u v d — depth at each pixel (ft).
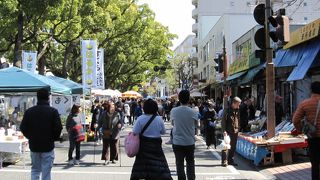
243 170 41.16
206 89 181.16
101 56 112.27
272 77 44.42
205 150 58.49
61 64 136.67
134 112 125.29
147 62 186.80
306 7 143.02
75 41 109.09
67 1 85.92
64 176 38.40
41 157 27.99
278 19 38.29
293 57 58.95
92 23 94.89
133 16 142.20
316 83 28.07
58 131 27.91
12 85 51.47
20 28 77.46
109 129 45.85
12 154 44.73
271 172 39.52
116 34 141.38
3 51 92.94
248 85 104.47
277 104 61.36
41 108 27.96
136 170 25.55
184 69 332.39
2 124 58.70
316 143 27.84
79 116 46.37
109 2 114.11
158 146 26.07
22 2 73.31
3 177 37.70
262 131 55.88
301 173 37.96
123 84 238.07
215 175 38.34
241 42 113.80
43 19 81.25
